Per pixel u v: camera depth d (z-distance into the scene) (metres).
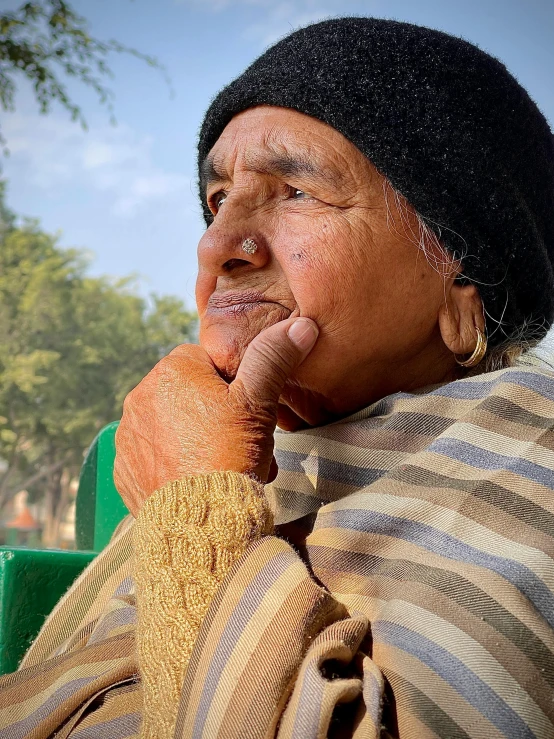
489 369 1.14
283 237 1.01
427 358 1.09
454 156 1.02
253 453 0.93
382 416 1.04
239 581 0.79
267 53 1.12
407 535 0.88
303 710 0.70
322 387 1.06
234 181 1.05
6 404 38.62
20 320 40.06
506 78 1.10
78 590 1.20
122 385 40.78
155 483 0.93
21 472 39.31
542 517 0.85
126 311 41.62
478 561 0.83
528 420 0.94
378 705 0.73
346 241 0.99
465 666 0.76
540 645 0.78
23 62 8.10
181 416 0.94
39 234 41.72
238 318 1.02
